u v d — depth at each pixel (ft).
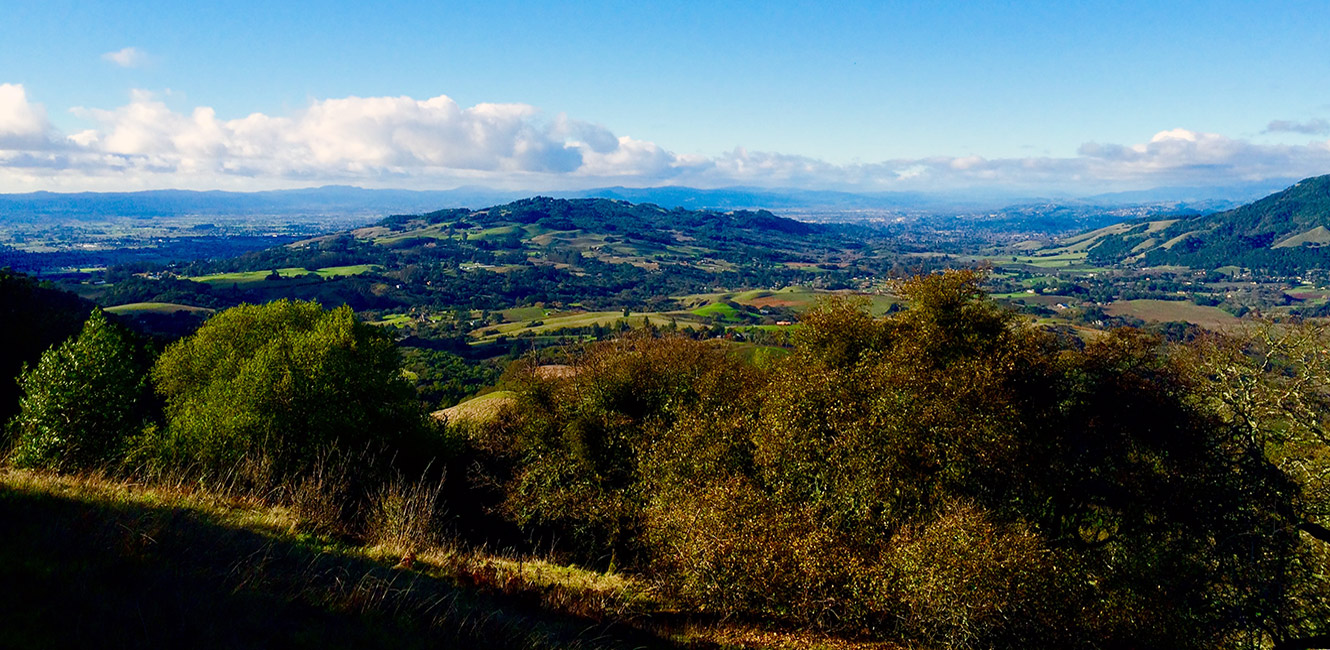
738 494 47.26
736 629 40.63
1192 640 47.37
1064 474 49.80
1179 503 48.85
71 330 134.21
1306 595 46.09
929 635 39.32
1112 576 49.62
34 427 50.26
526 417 85.25
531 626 31.35
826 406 49.85
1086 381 52.80
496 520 77.77
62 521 26.94
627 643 34.32
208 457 59.31
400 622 26.58
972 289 56.34
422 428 90.48
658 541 52.54
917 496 44.62
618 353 84.12
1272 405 56.85
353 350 83.87
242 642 21.67
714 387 69.56
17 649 17.80
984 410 45.34
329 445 64.90
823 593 41.34
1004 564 37.37
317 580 29.14
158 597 22.82
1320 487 51.78
